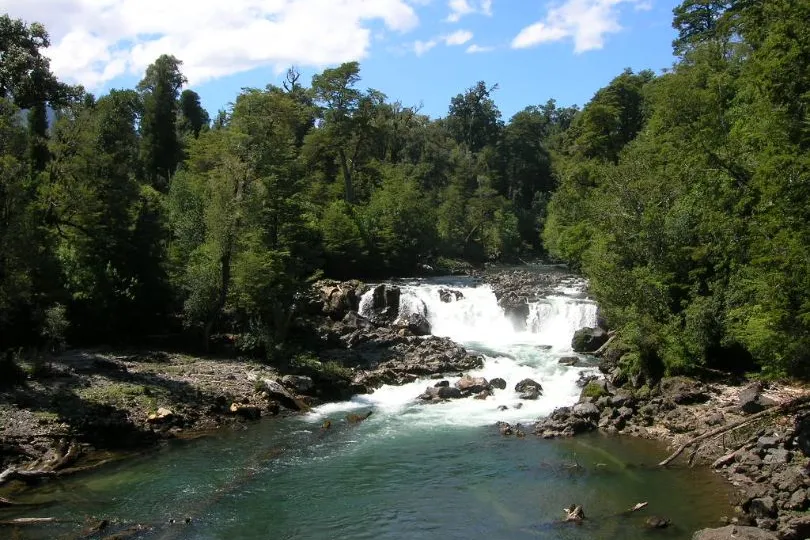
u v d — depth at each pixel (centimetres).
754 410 2853
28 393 2959
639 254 4000
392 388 3906
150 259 4491
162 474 2481
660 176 4375
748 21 3228
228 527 2047
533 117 14538
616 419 3084
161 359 3919
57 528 1994
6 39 5062
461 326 5806
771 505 1981
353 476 2494
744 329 3028
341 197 9006
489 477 2472
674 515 2081
